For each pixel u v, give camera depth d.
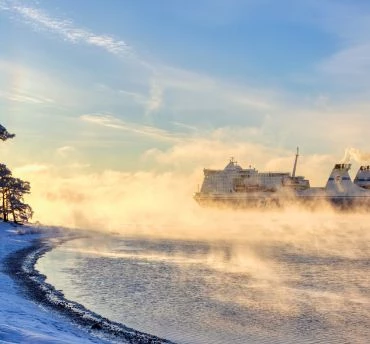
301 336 21.56
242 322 23.69
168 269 42.03
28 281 32.44
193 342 20.25
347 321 24.23
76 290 30.61
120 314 24.59
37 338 14.54
